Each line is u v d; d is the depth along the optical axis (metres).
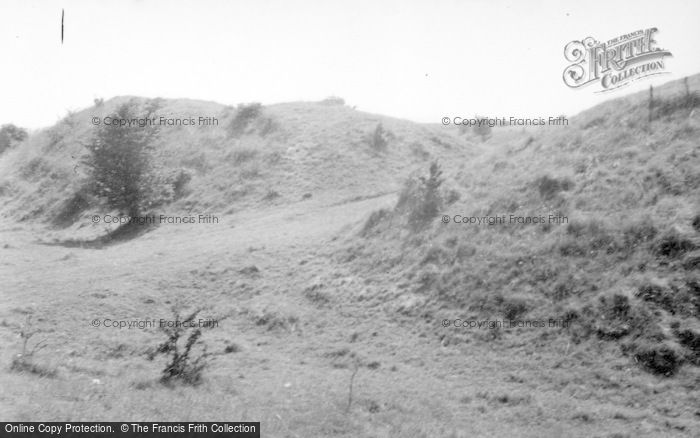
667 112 20.80
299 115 58.31
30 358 12.20
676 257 14.95
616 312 14.48
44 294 22.69
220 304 22.48
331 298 21.48
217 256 27.45
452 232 21.70
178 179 48.19
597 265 16.30
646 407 11.61
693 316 13.27
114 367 15.07
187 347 13.30
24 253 33.97
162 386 11.95
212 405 10.16
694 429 10.37
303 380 14.34
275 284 23.81
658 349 12.88
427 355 16.11
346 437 9.29
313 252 26.47
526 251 18.41
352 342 18.06
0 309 20.56
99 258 31.70
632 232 16.47
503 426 11.16
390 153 49.25
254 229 35.16
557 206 19.78
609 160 20.38
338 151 48.62
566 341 14.61
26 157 61.97
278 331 19.84
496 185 23.55
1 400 8.32
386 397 12.54
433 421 10.99
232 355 17.33
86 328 19.36
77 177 51.50
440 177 26.86
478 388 13.57
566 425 11.17
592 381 12.93
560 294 16.16
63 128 63.19
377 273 22.19
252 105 57.25
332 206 39.38
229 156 50.50
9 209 51.97
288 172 46.44
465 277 18.91
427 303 18.80
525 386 13.46
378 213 26.44
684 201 16.53
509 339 15.58
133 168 42.91
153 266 27.16
